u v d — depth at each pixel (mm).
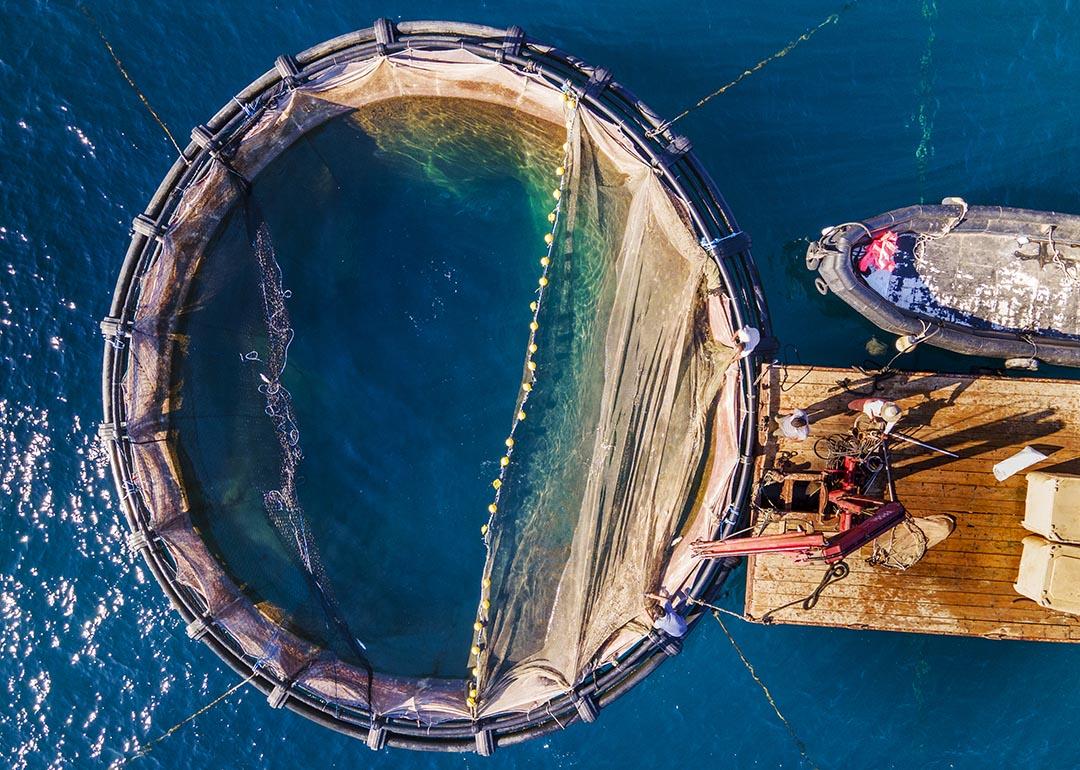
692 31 16750
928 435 15672
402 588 16344
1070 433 15586
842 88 16781
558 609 14633
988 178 16828
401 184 16359
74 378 16547
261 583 15555
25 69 16359
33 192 16438
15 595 16469
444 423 16938
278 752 16500
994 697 16578
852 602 15422
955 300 16406
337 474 16844
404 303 16859
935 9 16812
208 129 14414
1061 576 14531
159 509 14859
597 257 14719
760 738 16578
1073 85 16781
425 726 14867
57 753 16453
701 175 14680
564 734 16609
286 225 16297
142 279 14562
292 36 16531
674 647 14648
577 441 14719
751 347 13977
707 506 14906
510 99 14922
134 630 16547
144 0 16469
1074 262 16219
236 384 15992
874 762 16578
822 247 15750
